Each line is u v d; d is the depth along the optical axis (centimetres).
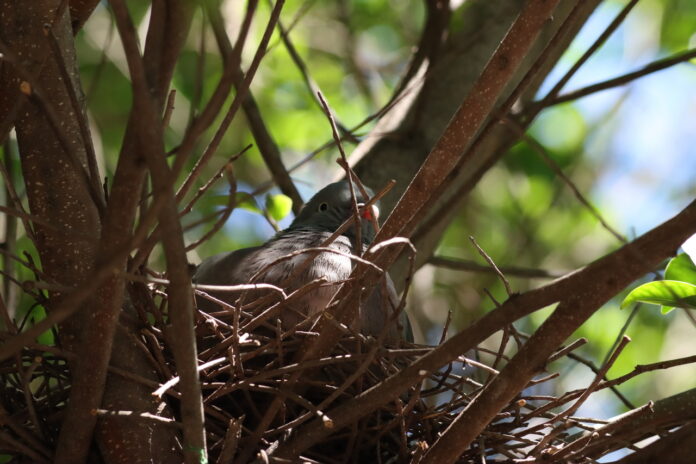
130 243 403
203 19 595
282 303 598
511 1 992
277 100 1419
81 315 605
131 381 592
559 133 1454
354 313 584
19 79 610
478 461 615
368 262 519
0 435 573
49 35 503
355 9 1459
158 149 417
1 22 612
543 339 518
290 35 1334
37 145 612
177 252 436
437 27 968
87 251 610
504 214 1409
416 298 1227
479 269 961
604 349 1338
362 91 1351
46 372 640
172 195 420
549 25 874
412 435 657
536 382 618
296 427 597
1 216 980
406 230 548
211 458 612
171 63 447
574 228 1395
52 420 595
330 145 848
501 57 523
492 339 1209
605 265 485
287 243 754
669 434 560
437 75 954
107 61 1261
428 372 526
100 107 1298
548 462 577
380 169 902
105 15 1262
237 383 590
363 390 648
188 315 460
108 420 583
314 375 628
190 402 489
